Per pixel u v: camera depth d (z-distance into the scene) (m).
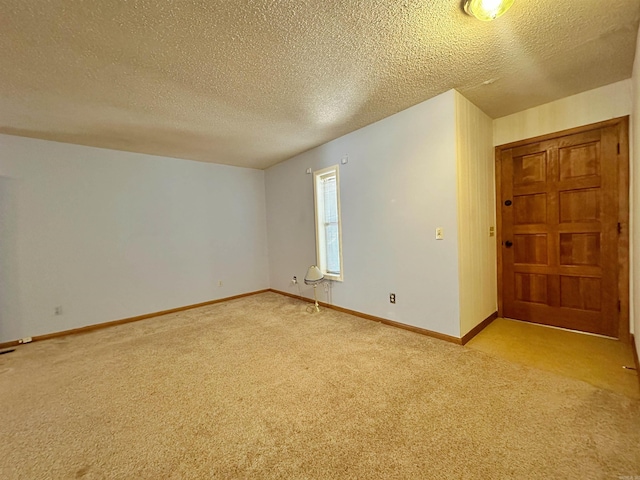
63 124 2.87
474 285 2.79
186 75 2.08
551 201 2.84
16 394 2.02
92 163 3.61
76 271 3.49
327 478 1.25
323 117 2.96
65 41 1.66
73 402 1.90
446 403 1.73
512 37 1.78
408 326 2.99
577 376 1.96
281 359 2.44
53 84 2.13
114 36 1.64
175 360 2.51
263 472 1.29
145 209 4.02
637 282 2.03
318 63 2.00
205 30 1.62
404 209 2.94
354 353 2.49
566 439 1.41
